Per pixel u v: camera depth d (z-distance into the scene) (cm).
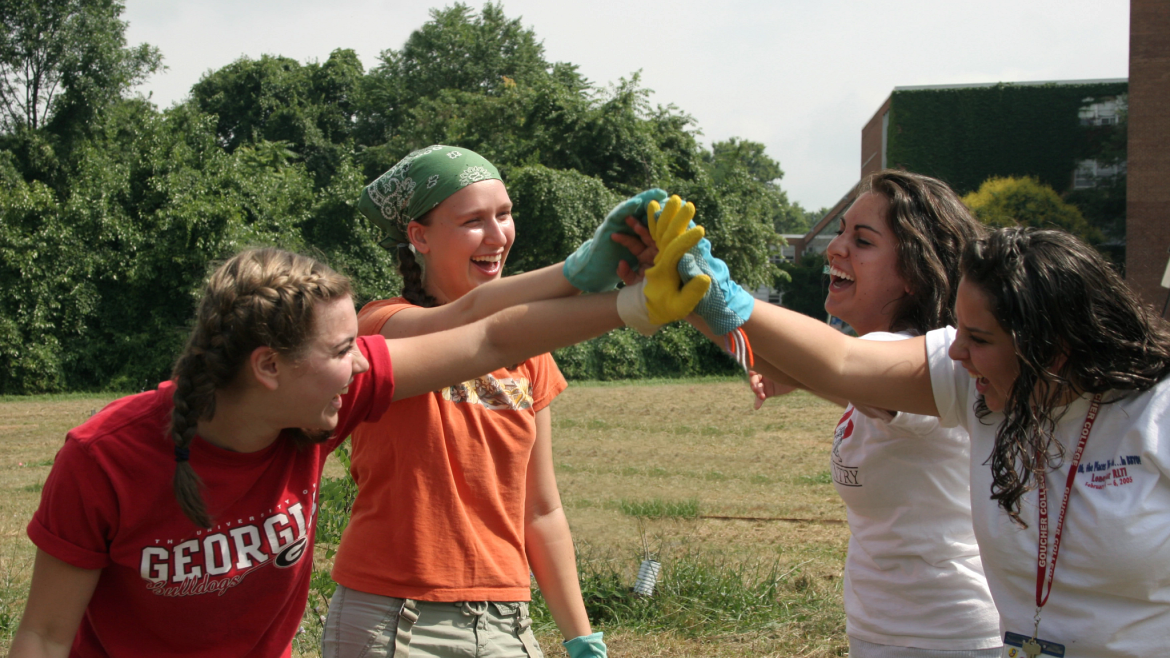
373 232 2408
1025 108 3409
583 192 2314
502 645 201
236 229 2156
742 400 1573
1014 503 161
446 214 207
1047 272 149
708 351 2403
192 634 167
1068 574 156
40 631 154
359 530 201
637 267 161
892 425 185
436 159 207
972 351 161
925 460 188
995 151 3438
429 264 217
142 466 152
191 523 157
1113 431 155
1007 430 157
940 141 3472
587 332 164
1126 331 151
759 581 484
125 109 2753
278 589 172
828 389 168
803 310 3969
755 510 690
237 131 3981
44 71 2730
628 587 464
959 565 191
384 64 4328
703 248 145
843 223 221
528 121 2662
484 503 202
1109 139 3334
